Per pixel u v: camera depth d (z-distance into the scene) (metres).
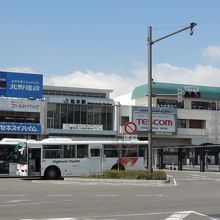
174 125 74.31
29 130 60.94
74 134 64.75
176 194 20.16
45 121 62.50
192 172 48.06
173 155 74.56
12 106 60.22
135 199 17.67
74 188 23.58
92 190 22.23
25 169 32.28
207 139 77.56
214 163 66.50
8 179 33.00
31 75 61.72
